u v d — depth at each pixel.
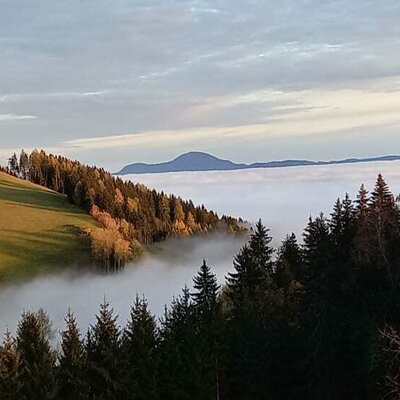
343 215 63.81
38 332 42.28
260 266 68.44
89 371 43.88
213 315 52.69
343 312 46.09
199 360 47.72
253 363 47.16
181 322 50.50
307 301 50.25
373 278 50.16
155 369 46.12
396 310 45.16
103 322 44.66
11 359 40.03
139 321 47.22
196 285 59.56
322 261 53.56
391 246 51.38
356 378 42.25
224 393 49.88
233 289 65.00
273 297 59.91
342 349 42.59
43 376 40.88
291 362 45.31
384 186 56.59
